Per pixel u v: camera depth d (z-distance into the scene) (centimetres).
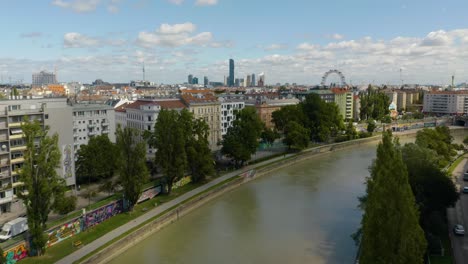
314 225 9319
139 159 9431
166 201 10512
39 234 6994
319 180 13812
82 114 14025
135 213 9481
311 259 7512
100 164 11894
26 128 7150
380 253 4853
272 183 13438
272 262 7400
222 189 12081
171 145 10862
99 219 8825
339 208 10575
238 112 15450
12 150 9919
